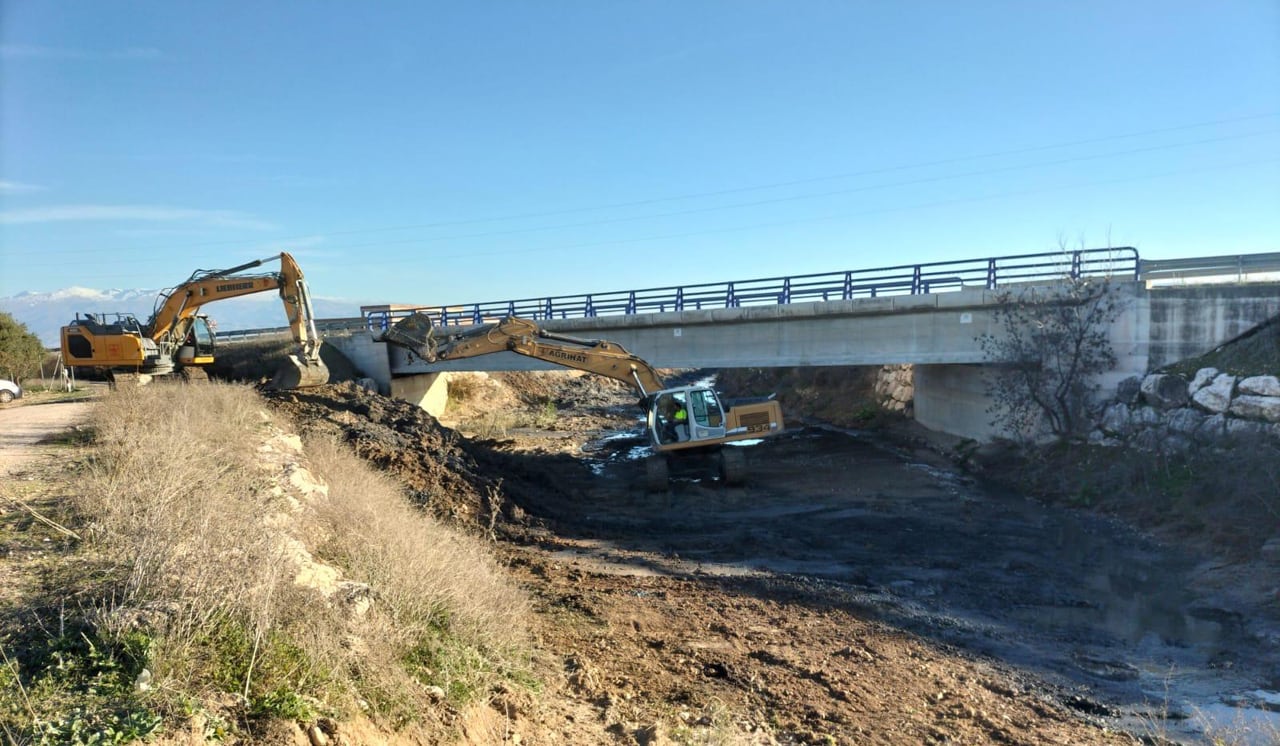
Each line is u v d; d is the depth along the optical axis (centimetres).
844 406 4422
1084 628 1188
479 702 610
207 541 618
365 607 645
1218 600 1302
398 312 4616
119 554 658
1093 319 2344
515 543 1570
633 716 696
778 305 3009
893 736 738
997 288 2592
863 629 1115
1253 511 1577
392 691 542
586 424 4441
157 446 982
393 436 2145
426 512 1445
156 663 471
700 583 1318
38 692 441
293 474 1090
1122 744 786
